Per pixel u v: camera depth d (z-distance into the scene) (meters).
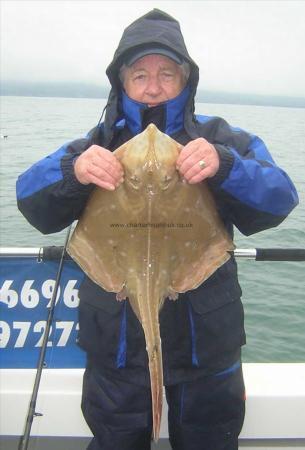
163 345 2.46
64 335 3.37
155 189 2.10
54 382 3.28
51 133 36.25
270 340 6.57
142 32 2.50
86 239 2.31
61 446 3.19
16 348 3.39
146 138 2.11
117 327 2.45
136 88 2.54
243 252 3.00
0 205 14.44
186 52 2.52
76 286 3.30
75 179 2.26
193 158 2.07
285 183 2.35
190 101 2.56
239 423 2.65
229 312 2.45
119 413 2.57
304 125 51.53
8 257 3.16
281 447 3.17
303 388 3.23
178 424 2.63
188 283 2.26
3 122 47.19
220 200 2.41
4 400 3.20
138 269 2.20
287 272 8.85
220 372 2.50
